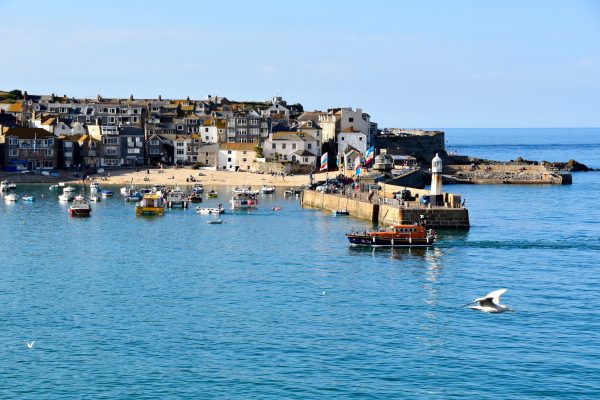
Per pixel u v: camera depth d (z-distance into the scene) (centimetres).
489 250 12975
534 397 6925
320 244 13712
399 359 7750
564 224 16138
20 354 7856
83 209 17538
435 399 6869
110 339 8294
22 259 12344
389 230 13588
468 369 7512
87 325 8756
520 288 10369
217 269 11606
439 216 15262
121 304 9606
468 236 14412
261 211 18550
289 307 9475
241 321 8894
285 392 7000
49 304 9606
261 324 8788
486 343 8194
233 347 8056
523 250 12962
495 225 15912
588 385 7162
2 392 6994
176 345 8119
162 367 7544
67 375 7362
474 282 10719
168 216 17625
